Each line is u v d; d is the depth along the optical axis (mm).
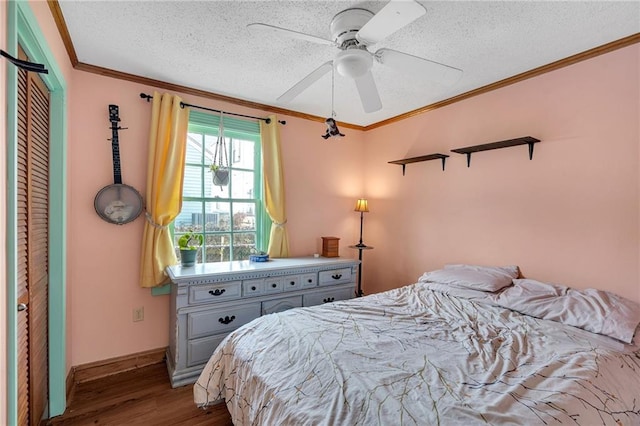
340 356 1290
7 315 887
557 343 1445
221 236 2828
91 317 2213
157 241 2348
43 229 1649
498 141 2338
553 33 1729
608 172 1840
